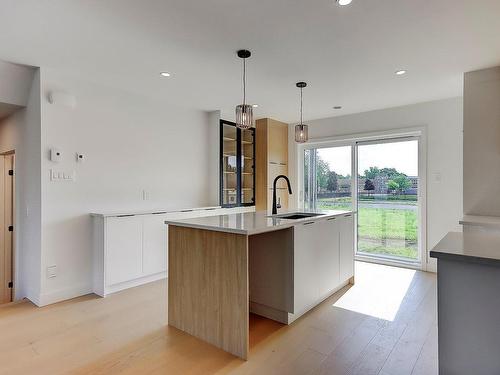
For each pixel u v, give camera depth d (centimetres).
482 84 315
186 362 209
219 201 492
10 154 405
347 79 346
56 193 325
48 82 319
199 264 242
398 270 436
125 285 358
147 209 412
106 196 369
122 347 228
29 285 334
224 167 509
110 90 374
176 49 271
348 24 229
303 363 208
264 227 226
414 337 243
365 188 507
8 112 370
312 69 317
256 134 555
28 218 340
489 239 158
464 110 323
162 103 435
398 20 224
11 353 220
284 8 209
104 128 368
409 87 374
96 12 213
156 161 427
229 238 224
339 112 495
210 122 502
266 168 539
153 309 299
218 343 229
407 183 466
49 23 227
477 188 314
